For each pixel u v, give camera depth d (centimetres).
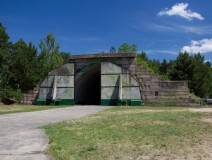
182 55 7694
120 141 1015
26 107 3428
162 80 3944
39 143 991
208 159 770
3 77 5194
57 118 1945
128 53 4078
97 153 836
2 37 5122
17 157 804
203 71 8462
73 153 840
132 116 1931
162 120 1664
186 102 3831
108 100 4028
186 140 1033
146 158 779
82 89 4825
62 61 7006
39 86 4353
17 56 5347
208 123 1525
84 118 1881
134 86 3972
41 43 6812
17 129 1348
